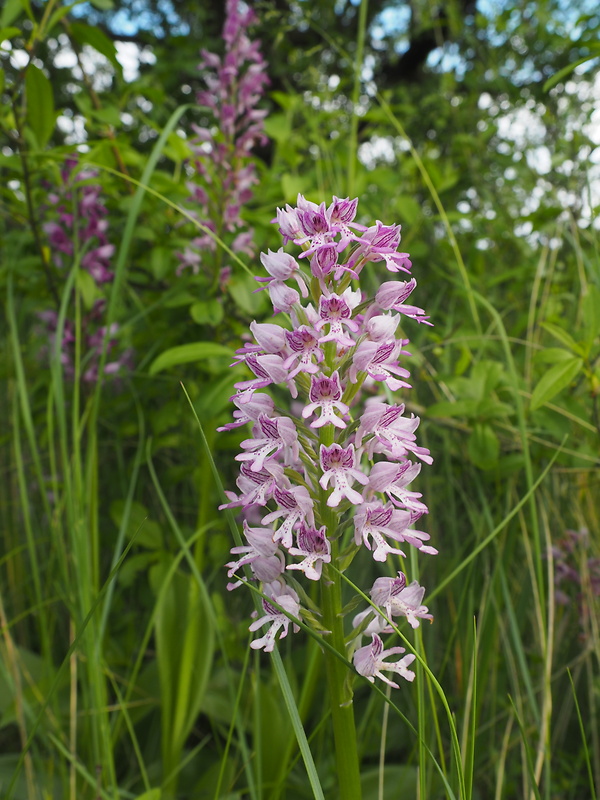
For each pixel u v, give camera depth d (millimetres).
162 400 396
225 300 322
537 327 362
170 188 328
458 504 343
